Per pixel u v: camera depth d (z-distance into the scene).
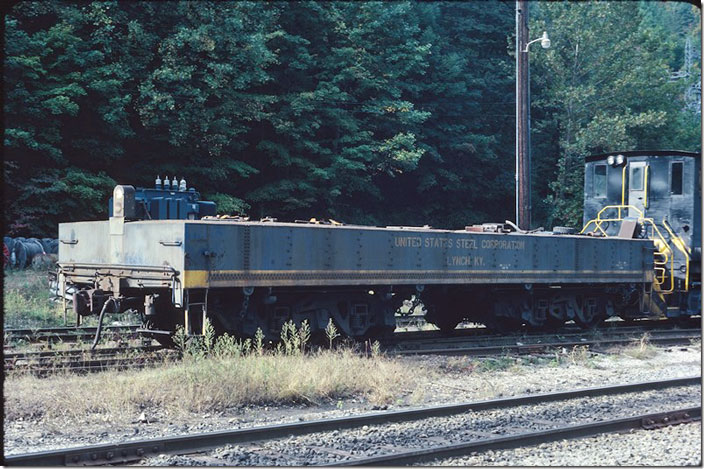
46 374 9.93
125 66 27.22
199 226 10.79
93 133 27.62
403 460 6.63
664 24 87.25
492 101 43.88
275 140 33.09
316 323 12.76
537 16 45.84
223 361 9.68
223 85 29.11
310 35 34.69
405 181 41.06
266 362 10.02
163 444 6.75
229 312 11.93
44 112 25.81
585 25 42.78
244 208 30.39
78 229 12.79
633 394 10.26
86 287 12.62
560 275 16.02
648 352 14.16
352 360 10.87
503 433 7.84
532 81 43.75
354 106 35.38
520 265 15.23
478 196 43.59
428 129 39.66
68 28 26.00
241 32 29.56
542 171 45.06
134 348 12.23
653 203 19.03
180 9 28.78
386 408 9.11
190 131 28.62
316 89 33.72
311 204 34.97
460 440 7.50
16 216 25.59
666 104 45.69
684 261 18.47
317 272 12.09
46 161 26.70
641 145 44.69
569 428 7.75
